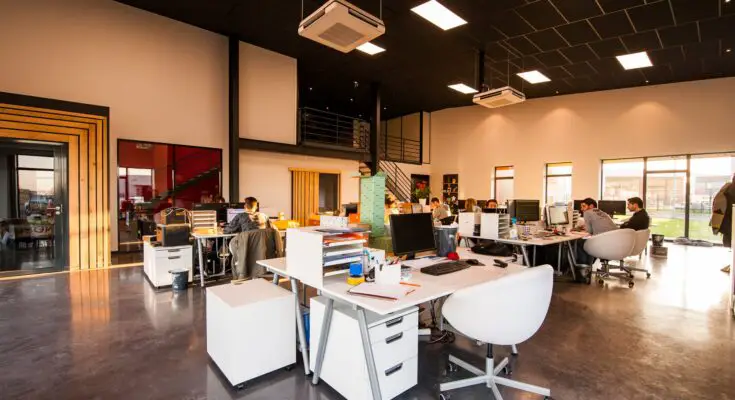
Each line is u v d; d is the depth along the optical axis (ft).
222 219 19.10
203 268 17.43
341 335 7.36
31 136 17.88
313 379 7.98
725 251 27.45
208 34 26.53
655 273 19.61
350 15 10.18
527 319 6.71
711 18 20.12
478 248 11.49
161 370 8.46
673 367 8.78
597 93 35.47
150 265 16.62
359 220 11.18
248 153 29.27
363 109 47.37
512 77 31.78
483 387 7.87
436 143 47.62
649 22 20.83
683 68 28.17
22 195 18.37
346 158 35.14
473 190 44.11
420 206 20.47
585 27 21.85
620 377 8.30
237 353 7.64
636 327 11.43
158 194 25.31
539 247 18.63
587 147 35.94
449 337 10.62
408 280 7.93
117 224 23.07
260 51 29.14
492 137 42.55
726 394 7.61
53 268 18.90
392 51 27.07
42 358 9.00
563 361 9.09
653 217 33.47
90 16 21.65
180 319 11.84
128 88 23.11
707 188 31.01
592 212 18.12
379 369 6.98
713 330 11.17
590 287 16.46
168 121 24.82
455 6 19.92
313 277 7.73
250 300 8.06
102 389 7.63
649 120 32.73
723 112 29.50
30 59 19.77
